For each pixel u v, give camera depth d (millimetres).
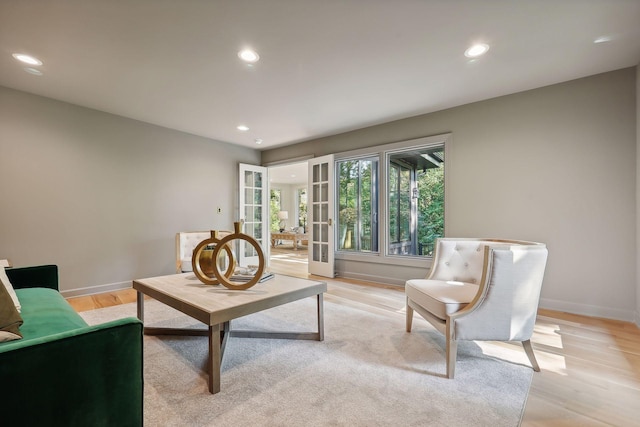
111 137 3820
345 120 4078
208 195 4969
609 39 2197
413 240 5207
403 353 2066
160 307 3105
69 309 1777
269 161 5809
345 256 4688
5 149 3066
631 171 2635
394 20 1977
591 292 2805
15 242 3129
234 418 1396
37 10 1846
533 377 1768
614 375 1785
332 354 2049
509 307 1766
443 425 1355
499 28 2068
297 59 2475
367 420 1389
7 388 838
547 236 3002
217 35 2137
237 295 1948
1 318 1228
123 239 3936
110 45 2258
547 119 2996
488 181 3328
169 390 1622
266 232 5895
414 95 3221
